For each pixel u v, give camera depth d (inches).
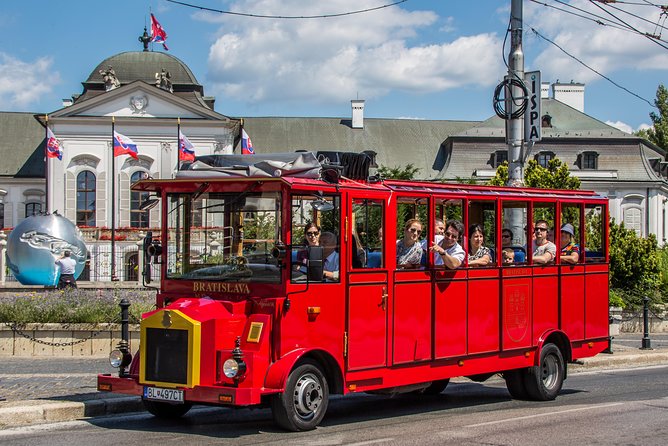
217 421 453.7
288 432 418.3
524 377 555.5
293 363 411.5
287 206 415.8
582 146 2716.5
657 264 1295.5
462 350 505.0
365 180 466.3
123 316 529.7
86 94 2522.1
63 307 754.8
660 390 610.5
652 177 2704.2
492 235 533.0
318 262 407.5
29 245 1350.9
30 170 2824.8
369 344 451.8
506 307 534.9
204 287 437.4
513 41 717.3
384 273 460.4
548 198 568.7
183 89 2564.0
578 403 546.6
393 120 3097.9
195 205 443.5
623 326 1229.1
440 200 496.1
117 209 2469.2
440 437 414.3
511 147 716.0
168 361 407.5
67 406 456.1
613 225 1304.1
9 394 496.4
